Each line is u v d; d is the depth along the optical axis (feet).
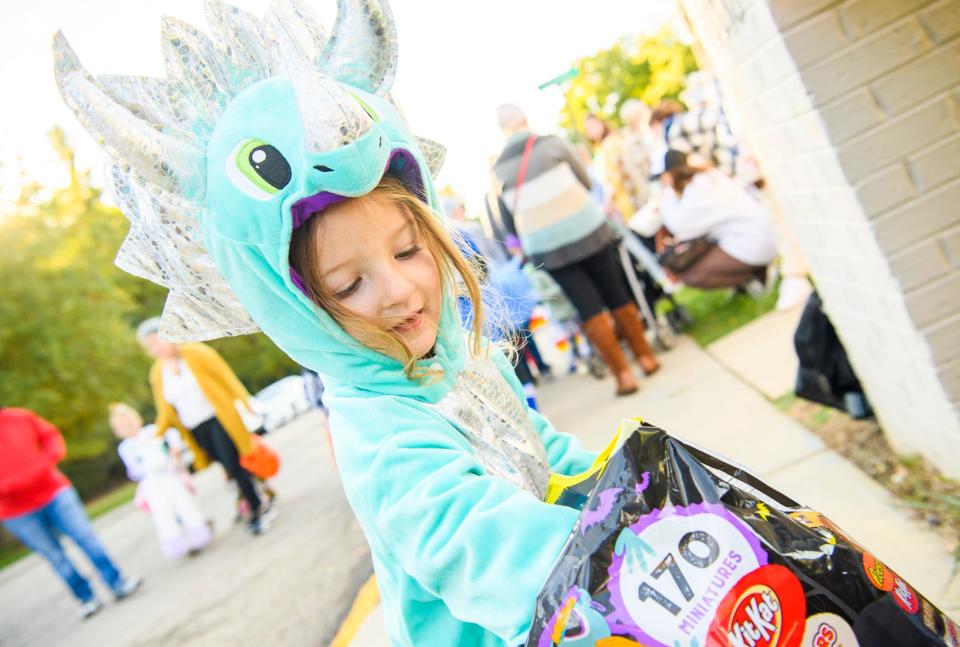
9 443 20.52
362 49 4.41
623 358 16.87
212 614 16.29
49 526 21.03
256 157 3.69
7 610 29.25
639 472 3.17
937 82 7.32
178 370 21.29
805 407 11.78
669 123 19.43
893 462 9.32
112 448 75.36
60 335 67.10
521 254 17.66
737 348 16.62
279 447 41.55
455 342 4.17
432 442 3.64
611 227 17.52
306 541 18.98
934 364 7.75
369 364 3.92
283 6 4.43
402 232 3.86
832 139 7.52
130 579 22.25
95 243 71.97
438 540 3.32
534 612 3.07
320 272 3.75
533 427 4.81
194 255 4.26
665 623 2.94
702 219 17.69
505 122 16.24
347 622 12.60
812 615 3.01
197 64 4.09
